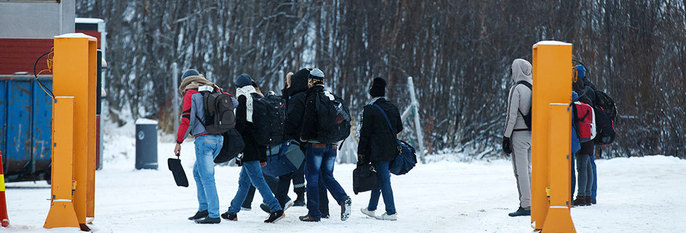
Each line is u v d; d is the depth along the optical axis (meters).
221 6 111.81
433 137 92.19
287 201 29.09
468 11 99.12
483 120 93.56
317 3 113.25
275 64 112.12
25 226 24.02
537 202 23.41
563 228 22.55
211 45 112.12
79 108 23.19
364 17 109.06
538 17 97.38
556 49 22.69
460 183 47.28
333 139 27.02
